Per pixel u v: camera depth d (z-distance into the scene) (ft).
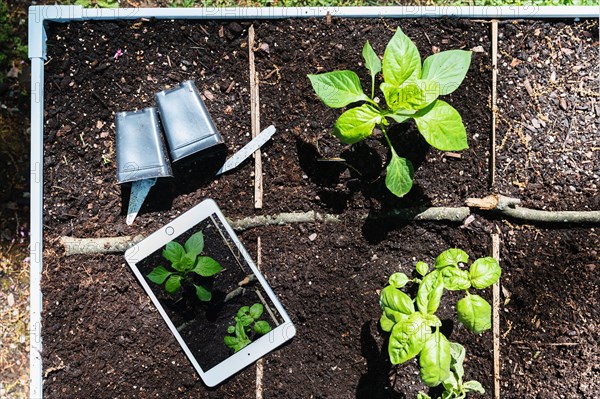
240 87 3.67
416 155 3.65
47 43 3.63
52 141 3.64
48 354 3.61
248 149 3.64
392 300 3.35
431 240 3.67
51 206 3.64
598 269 3.65
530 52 3.65
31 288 3.60
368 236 3.66
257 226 3.66
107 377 3.63
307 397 3.65
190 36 3.65
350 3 3.79
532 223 3.65
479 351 3.65
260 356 3.64
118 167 3.56
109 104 3.66
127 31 3.64
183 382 3.64
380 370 3.66
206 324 3.65
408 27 3.65
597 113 3.65
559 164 3.65
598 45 3.65
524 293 3.65
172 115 3.55
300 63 3.65
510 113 3.65
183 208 3.66
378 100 3.66
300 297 3.66
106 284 3.64
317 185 3.66
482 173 3.65
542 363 3.65
